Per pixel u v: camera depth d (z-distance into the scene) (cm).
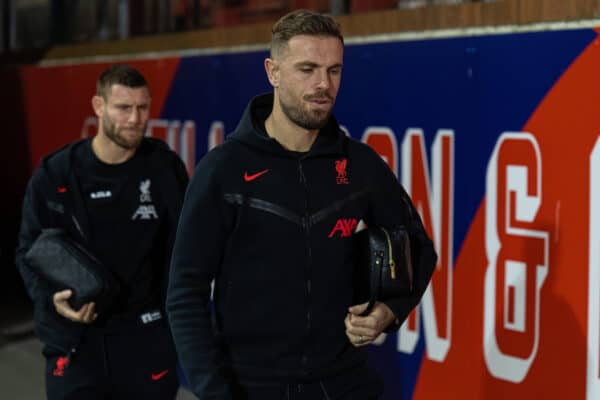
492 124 649
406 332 738
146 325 628
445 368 701
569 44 589
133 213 623
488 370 662
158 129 1039
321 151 441
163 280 637
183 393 962
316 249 436
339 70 423
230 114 919
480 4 652
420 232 482
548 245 612
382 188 462
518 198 632
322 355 441
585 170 584
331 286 440
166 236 637
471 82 663
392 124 736
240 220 434
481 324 667
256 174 435
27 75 1312
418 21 705
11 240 1395
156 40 1033
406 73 719
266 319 435
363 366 464
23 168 1348
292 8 907
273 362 438
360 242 452
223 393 420
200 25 1015
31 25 1314
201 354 421
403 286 442
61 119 1234
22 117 1338
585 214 586
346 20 779
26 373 1054
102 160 621
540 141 614
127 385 627
